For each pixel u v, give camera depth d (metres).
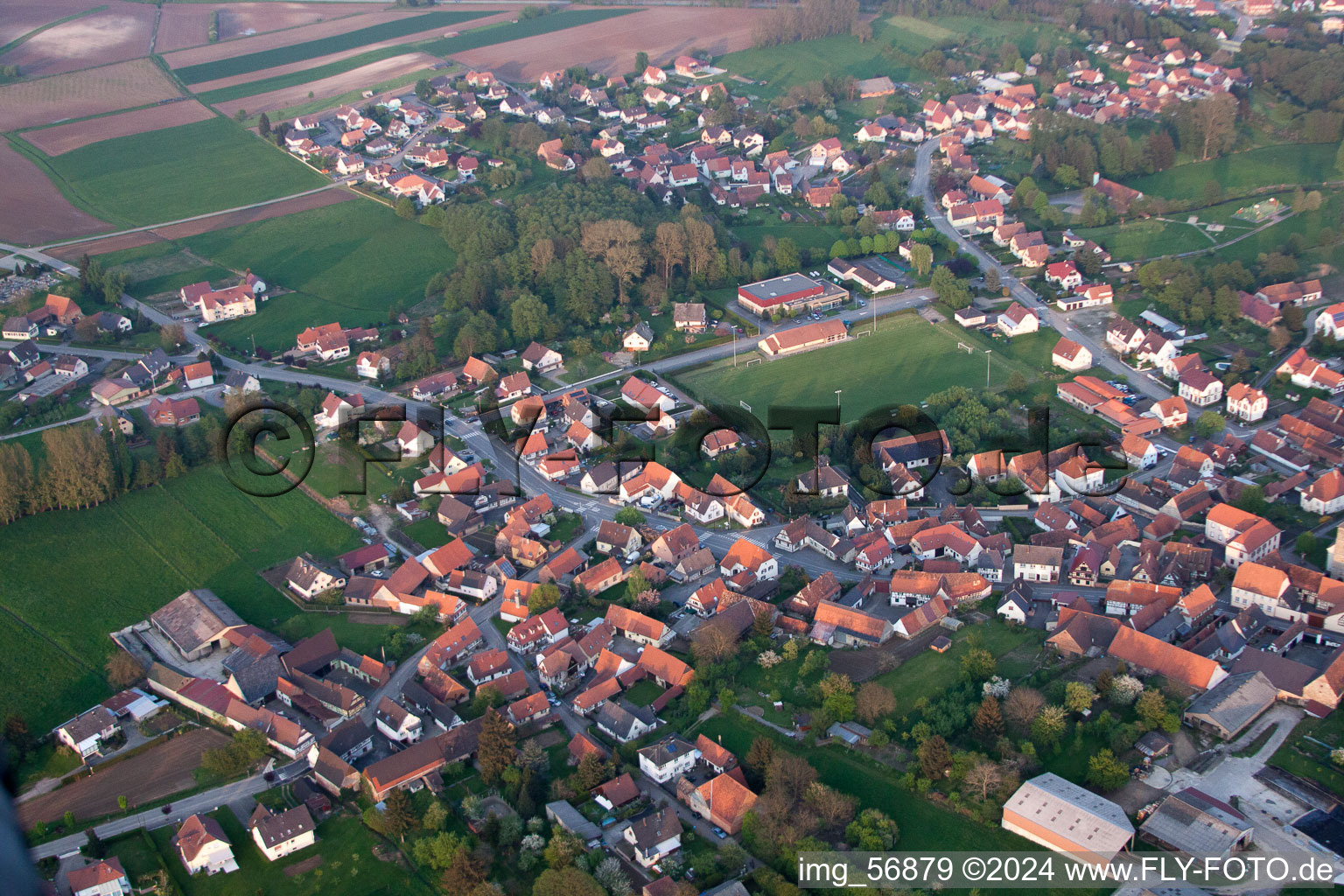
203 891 165.75
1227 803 166.25
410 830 173.50
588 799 177.88
